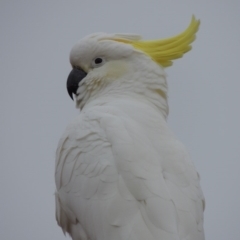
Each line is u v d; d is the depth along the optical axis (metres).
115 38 13.83
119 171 11.01
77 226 11.77
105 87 13.53
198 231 10.99
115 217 10.70
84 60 13.85
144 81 13.23
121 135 11.36
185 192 11.18
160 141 11.71
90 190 11.18
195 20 13.74
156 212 10.52
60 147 12.09
